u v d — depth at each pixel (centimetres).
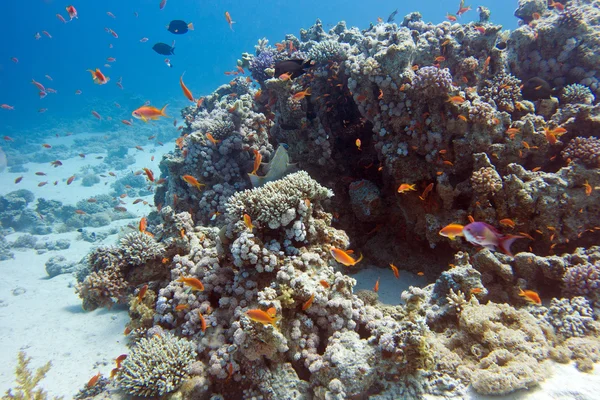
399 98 123
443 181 114
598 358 75
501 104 123
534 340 80
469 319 85
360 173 154
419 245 128
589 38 135
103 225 318
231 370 89
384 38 139
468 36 132
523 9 164
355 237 140
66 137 859
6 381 107
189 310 101
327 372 81
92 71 146
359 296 110
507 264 99
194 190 157
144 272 128
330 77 153
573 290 91
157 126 856
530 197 102
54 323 135
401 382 78
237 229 102
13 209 351
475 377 75
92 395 93
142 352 93
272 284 94
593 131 115
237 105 161
